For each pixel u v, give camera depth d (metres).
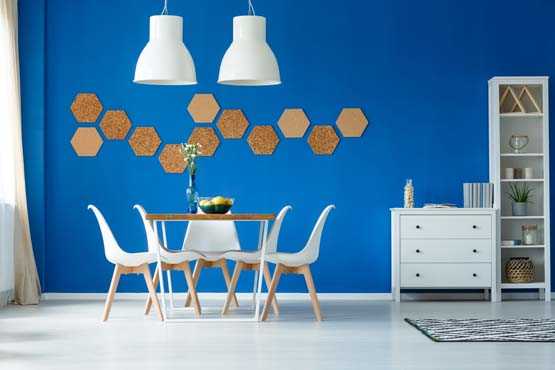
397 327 6.31
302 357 4.99
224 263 7.64
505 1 8.62
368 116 8.61
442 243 8.26
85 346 5.42
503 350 5.23
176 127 8.58
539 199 8.57
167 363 4.80
